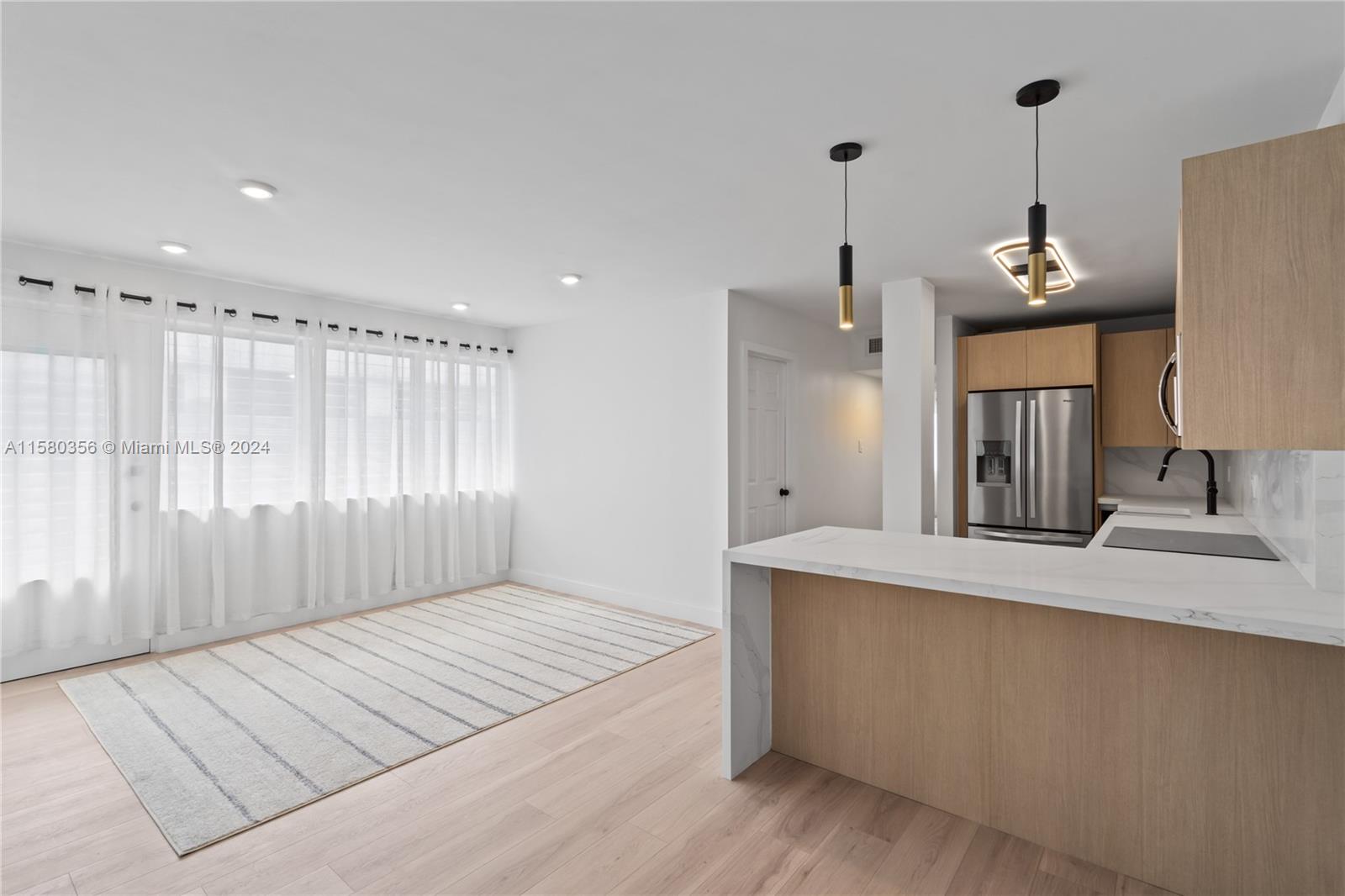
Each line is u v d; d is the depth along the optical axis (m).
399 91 1.99
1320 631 1.39
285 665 3.72
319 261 3.84
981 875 1.89
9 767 2.55
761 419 5.04
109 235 3.33
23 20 1.63
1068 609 1.98
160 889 1.85
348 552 4.88
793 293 4.68
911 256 3.68
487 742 2.76
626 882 1.87
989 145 2.33
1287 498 2.33
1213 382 1.57
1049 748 2.01
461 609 4.99
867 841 2.05
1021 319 5.55
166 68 1.86
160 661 3.79
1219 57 1.78
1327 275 1.46
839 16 1.63
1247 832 1.73
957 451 5.28
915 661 2.28
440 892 1.83
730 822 2.16
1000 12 1.60
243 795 2.34
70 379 3.62
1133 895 1.81
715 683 3.46
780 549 2.40
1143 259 3.74
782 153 2.40
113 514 3.74
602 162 2.49
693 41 1.73
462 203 2.91
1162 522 3.60
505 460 6.00
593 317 5.39
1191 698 1.79
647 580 4.99
